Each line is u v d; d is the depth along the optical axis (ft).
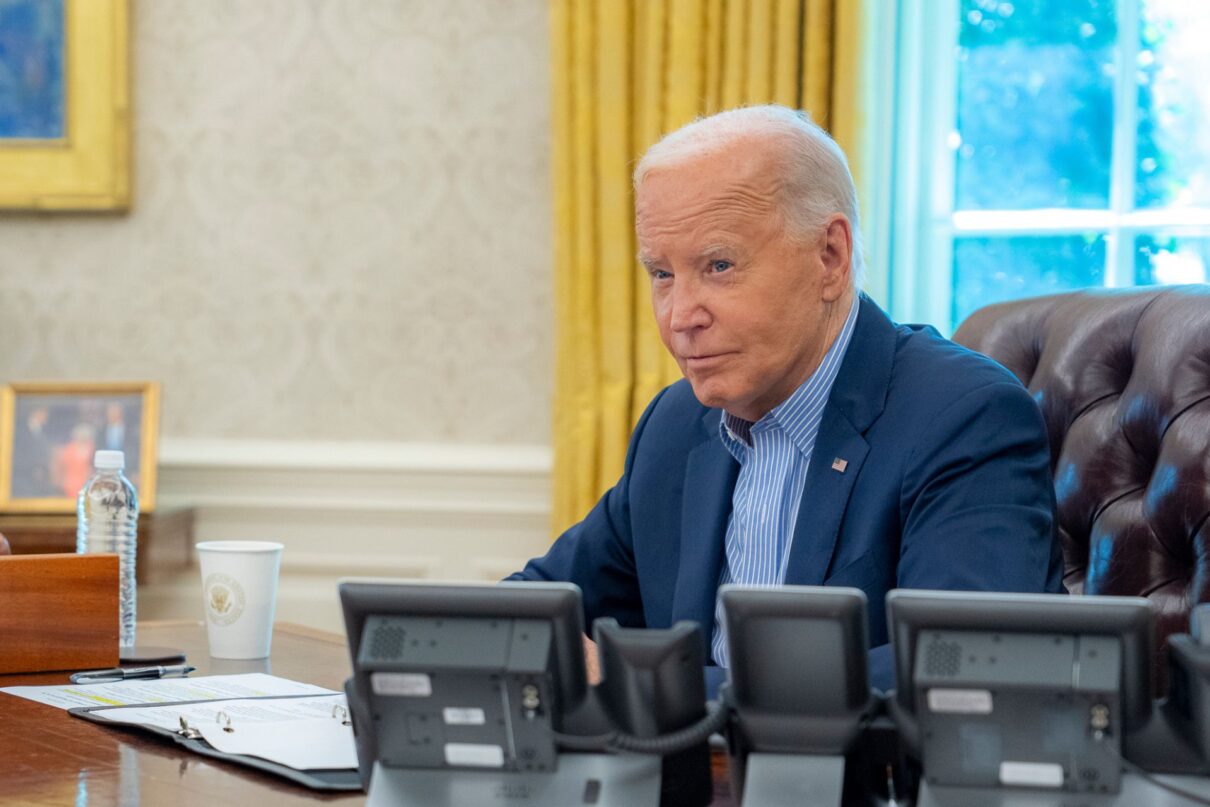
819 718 3.18
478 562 12.45
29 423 11.84
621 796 3.18
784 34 11.16
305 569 12.60
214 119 12.78
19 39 12.62
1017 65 11.83
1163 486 6.12
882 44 11.36
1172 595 6.11
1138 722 2.94
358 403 12.70
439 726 3.27
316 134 12.69
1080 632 2.93
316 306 12.73
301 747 4.19
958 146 11.96
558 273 11.76
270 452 12.63
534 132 12.43
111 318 12.91
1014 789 2.96
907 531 5.45
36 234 12.97
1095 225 11.66
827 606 3.13
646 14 11.48
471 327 12.55
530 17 12.41
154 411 11.86
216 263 12.82
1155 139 11.51
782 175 5.62
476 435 12.55
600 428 11.65
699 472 6.36
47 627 5.83
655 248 5.68
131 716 4.73
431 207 12.59
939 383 5.71
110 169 12.66
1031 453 5.51
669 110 11.38
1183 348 6.24
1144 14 11.52
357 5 12.61
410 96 12.58
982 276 11.94
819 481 5.74
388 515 12.51
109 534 6.95
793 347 5.75
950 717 2.98
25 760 4.17
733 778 3.33
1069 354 6.79
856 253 6.07
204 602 6.35
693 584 6.14
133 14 12.82
